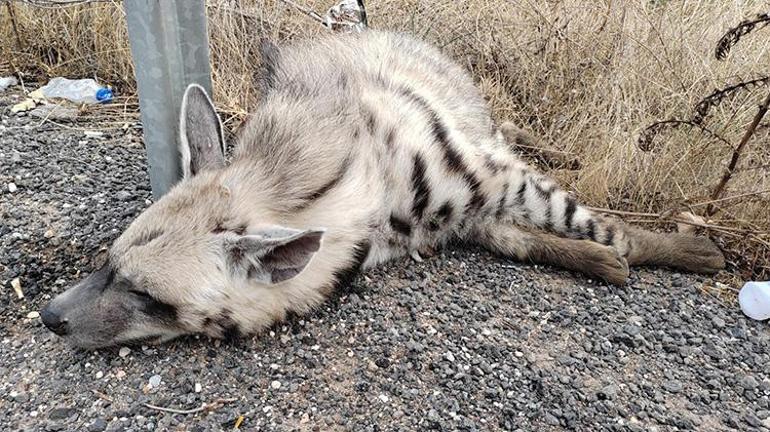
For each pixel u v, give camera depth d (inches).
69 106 58.4
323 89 42.7
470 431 33.1
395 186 42.1
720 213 48.7
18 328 38.0
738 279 45.2
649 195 51.4
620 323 40.6
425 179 42.9
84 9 63.3
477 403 34.6
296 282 37.9
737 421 34.8
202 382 34.8
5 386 34.5
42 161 50.1
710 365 38.1
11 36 64.8
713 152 51.8
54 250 42.2
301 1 67.1
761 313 41.3
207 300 35.9
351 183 39.7
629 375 37.1
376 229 41.8
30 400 33.9
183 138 38.6
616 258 43.4
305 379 35.2
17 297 39.4
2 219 44.0
